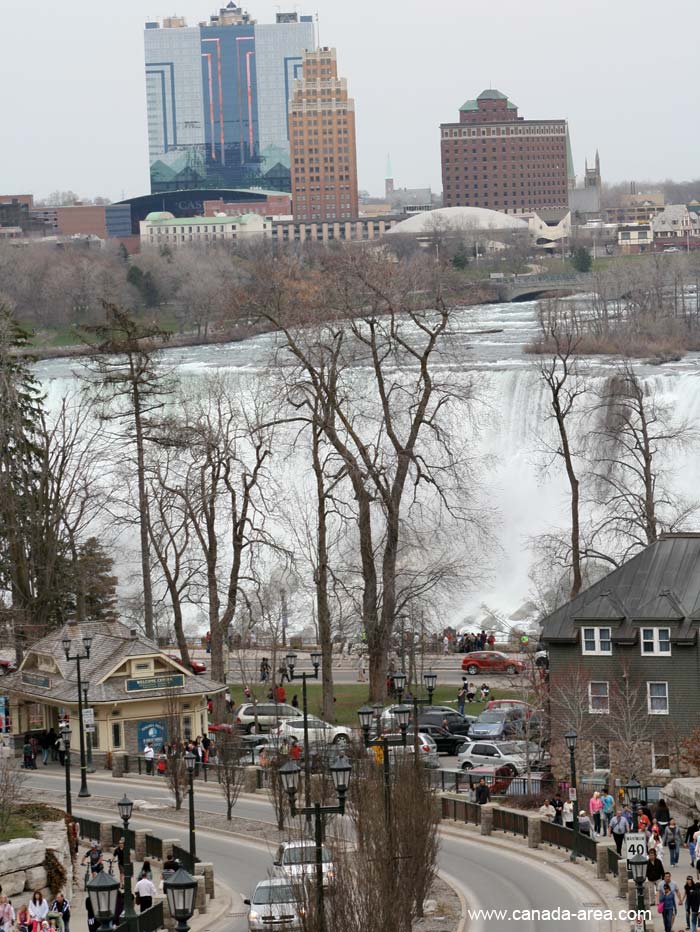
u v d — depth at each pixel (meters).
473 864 140.12
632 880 118.25
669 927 112.88
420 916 116.38
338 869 97.38
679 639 177.50
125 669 193.50
